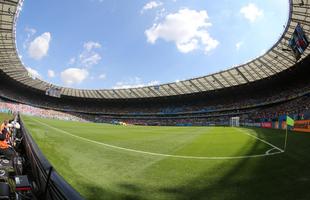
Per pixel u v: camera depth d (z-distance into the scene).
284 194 5.47
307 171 7.58
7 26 38.09
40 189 3.16
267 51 40.16
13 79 67.12
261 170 7.75
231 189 5.80
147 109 75.06
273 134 21.89
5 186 3.18
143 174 6.91
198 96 66.06
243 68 47.41
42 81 67.38
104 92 71.94
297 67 41.97
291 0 28.20
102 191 5.26
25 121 25.94
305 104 34.19
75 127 27.92
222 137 20.05
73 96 78.31
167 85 61.72
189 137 20.20
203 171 7.54
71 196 2.04
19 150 6.43
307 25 31.11
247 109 56.84
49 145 10.85
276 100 50.06
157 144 14.51
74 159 8.36
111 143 13.99
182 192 5.51
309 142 15.18
